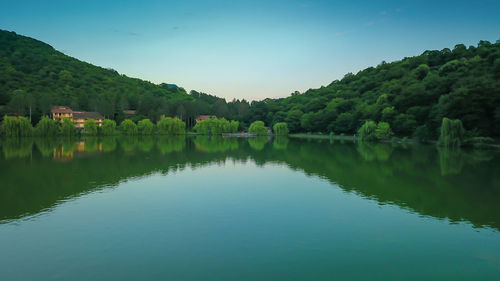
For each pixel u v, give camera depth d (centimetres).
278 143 11288
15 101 14012
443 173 4522
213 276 1611
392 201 3050
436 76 11750
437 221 2464
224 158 6475
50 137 12206
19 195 3228
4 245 1988
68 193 3325
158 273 1639
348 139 13750
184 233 2205
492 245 2019
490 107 8488
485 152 7025
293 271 1672
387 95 13350
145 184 3816
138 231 2238
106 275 1617
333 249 1947
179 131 17038
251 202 3020
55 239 2084
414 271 1681
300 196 3250
